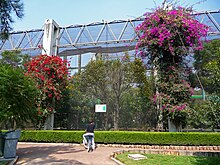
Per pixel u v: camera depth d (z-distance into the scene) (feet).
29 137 35.68
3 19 16.93
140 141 31.83
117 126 41.04
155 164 18.85
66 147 30.71
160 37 32.89
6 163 18.93
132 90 41.81
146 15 35.17
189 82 34.14
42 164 19.02
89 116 43.39
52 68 38.19
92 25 44.83
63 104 43.73
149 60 35.81
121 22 43.39
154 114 39.40
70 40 45.11
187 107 31.76
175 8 35.04
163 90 33.68
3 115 20.52
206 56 35.37
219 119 20.15
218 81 19.99
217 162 20.07
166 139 31.12
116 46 43.06
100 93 43.37
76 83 43.86
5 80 19.62
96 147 31.27
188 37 32.65
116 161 20.26
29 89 21.91
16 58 45.88
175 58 34.30
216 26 39.40
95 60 44.34
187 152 25.52
